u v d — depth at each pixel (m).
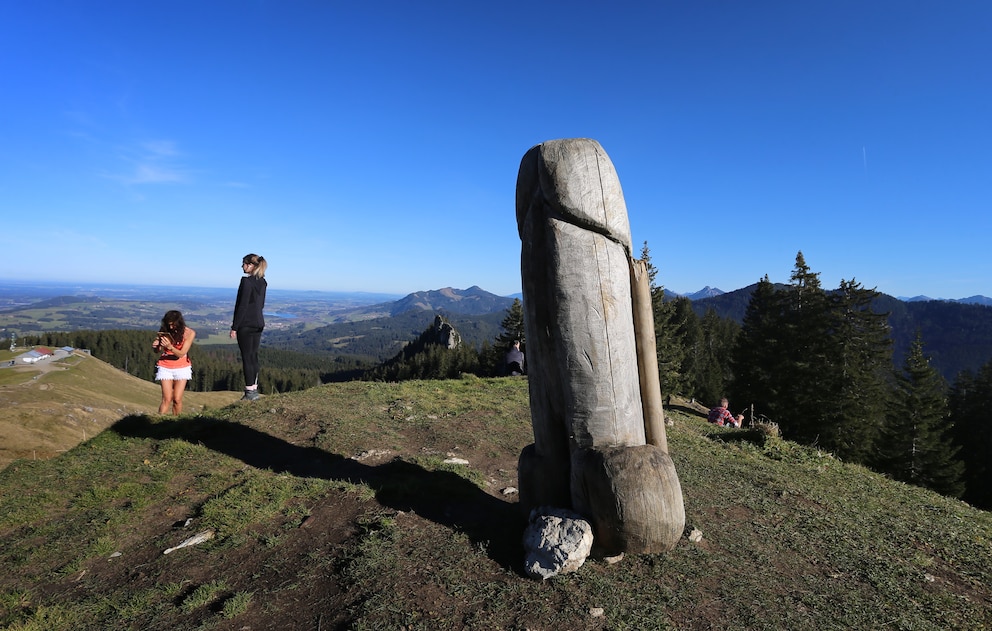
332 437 6.36
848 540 4.26
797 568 3.69
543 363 3.69
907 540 4.41
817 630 2.94
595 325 3.48
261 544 3.70
